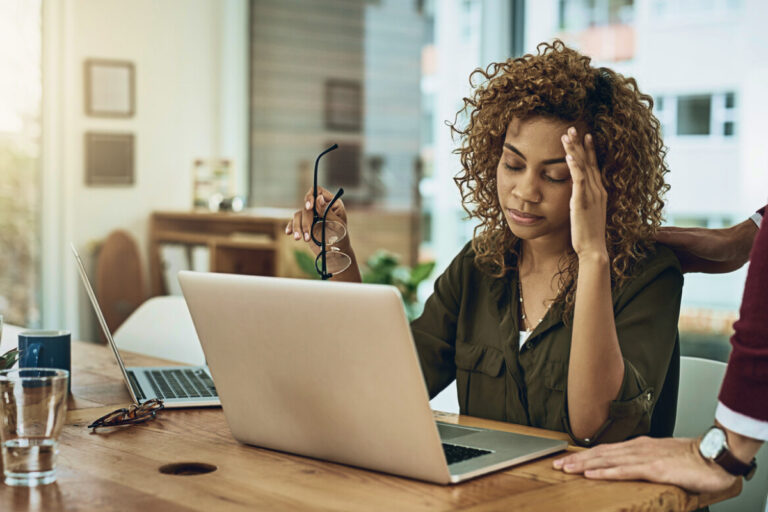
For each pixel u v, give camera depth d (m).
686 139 3.55
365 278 4.62
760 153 3.31
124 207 4.91
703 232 1.69
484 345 1.67
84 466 1.23
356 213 5.16
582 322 1.33
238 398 1.32
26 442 1.14
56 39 4.64
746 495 1.69
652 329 1.47
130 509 1.05
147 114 4.96
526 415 1.60
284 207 5.32
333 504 1.06
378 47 5.02
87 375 1.95
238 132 5.33
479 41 4.57
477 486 1.14
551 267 1.62
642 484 1.15
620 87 1.56
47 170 4.66
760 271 1.11
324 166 5.23
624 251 1.53
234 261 4.78
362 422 1.17
